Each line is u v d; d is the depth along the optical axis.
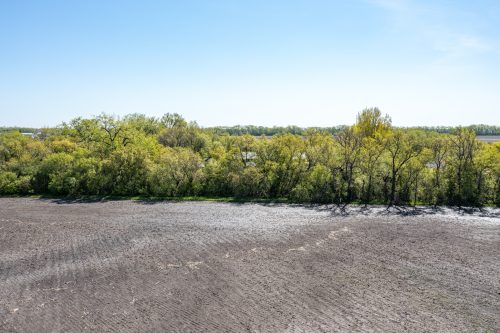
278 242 31.50
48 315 20.28
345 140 51.66
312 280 24.12
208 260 27.69
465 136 47.19
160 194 51.53
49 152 66.12
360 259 27.66
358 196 47.94
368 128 72.19
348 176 49.12
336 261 27.28
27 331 18.80
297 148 52.84
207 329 18.64
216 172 53.00
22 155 63.75
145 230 35.34
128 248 30.52
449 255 28.39
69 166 54.81
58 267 26.89
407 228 35.31
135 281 24.33
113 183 53.12
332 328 18.58
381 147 48.41
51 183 52.59
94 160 55.09
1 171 56.91
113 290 23.11
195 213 41.69
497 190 45.69
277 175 51.41
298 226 36.12
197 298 21.88
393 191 46.41
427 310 20.34
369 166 48.66
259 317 19.70
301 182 50.12
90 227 36.56
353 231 34.38
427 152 47.03
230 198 49.56
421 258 27.80
